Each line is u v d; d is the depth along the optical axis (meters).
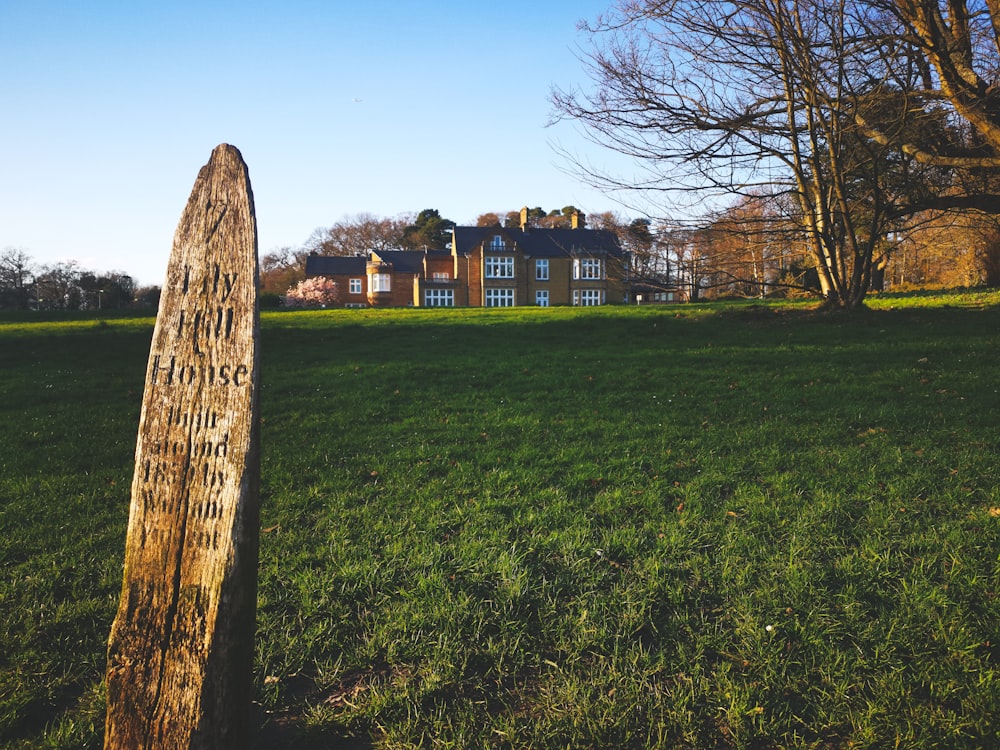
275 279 88.31
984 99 13.45
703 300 35.38
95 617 4.01
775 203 17.53
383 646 3.70
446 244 95.31
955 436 7.21
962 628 3.54
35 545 5.04
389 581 4.34
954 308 18.33
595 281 66.25
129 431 8.79
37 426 9.02
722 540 4.83
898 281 41.03
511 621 3.86
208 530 2.17
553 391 10.96
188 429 2.24
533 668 3.54
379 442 7.96
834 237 17.69
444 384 11.70
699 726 3.05
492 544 4.87
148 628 2.16
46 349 16.92
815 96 14.88
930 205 17.03
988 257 30.66
